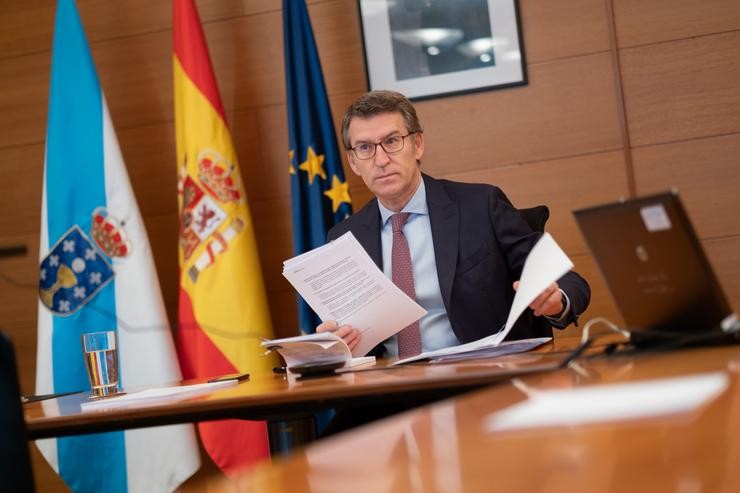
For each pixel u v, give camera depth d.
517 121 3.29
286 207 3.49
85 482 3.10
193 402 1.59
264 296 3.23
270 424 1.81
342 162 3.36
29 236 3.63
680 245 1.37
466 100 3.33
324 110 3.27
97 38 3.63
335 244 2.00
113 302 3.19
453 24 3.32
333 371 1.84
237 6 3.53
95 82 3.32
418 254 2.42
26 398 2.31
